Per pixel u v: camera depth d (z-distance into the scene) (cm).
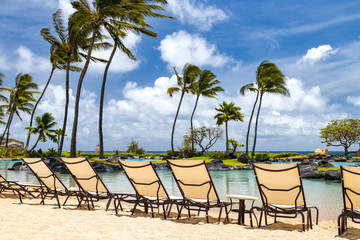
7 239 311
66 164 548
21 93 3447
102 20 1822
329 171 1246
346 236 369
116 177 1340
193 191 481
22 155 3303
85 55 2488
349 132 4134
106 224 414
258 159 2933
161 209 601
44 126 3475
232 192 872
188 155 3178
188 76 3322
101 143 2269
